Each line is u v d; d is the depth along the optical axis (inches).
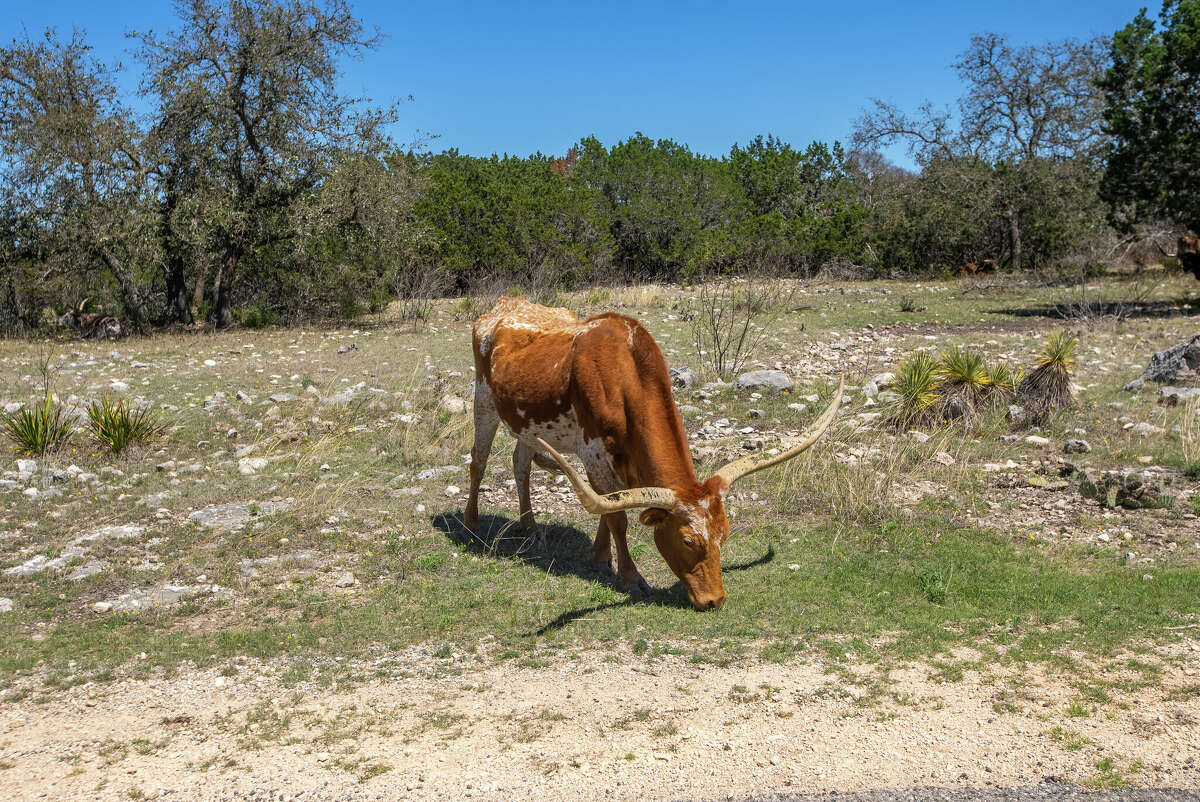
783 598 247.9
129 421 419.2
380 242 914.1
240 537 306.7
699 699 195.0
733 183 1402.6
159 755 179.6
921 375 422.6
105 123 826.2
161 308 964.6
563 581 267.9
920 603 243.3
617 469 251.4
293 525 317.7
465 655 222.4
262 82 860.0
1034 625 226.8
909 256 1338.6
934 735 177.9
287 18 852.0
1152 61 792.9
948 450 376.2
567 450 272.4
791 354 623.8
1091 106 1272.1
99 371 613.6
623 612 243.3
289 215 871.1
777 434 411.5
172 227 847.7
